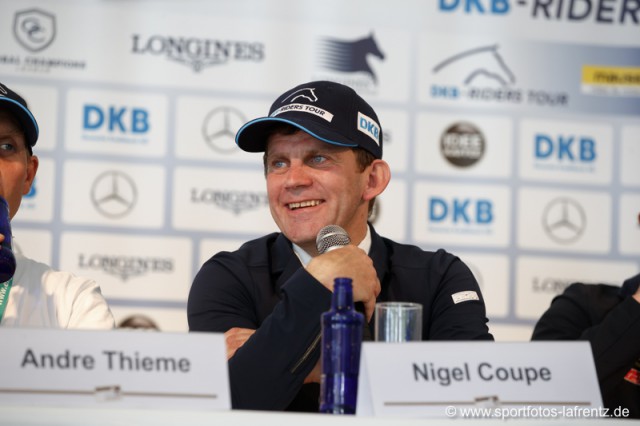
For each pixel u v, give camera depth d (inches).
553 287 451.8
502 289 450.0
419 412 162.7
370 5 447.2
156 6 437.4
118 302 431.2
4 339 159.8
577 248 453.4
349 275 205.6
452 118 450.0
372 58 446.9
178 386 161.9
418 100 448.8
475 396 165.2
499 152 451.8
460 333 235.5
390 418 154.8
